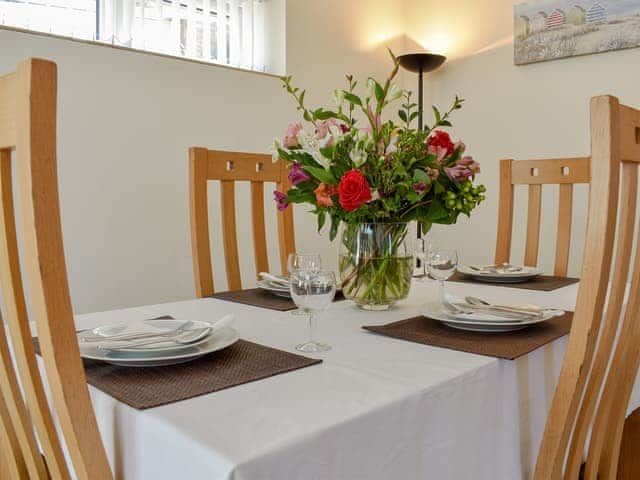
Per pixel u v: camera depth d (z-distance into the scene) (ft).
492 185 11.32
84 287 8.04
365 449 2.31
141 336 3.10
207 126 9.33
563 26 10.03
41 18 7.89
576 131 10.08
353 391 2.56
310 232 11.15
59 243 2.10
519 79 10.80
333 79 11.41
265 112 10.20
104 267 8.23
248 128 9.94
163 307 4.70
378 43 12.30
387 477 2.42
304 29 10.83
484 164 11.44
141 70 8.47
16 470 2.95
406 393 2.54
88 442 2.18
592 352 3.00
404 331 3.69
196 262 5.74
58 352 2.10
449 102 11.94
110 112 8.17
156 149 8.71
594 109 2.80
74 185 7.87
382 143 4.05
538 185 6.95
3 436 2.96
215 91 9.42
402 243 4.42
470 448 2.90
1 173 2.40
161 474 2.20
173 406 2.38
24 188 2.06
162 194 8.83
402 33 12.80
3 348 2.68
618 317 3.28
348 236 4.42
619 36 9.40
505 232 7.14
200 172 5.81
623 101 9.48
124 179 8.38
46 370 2.16
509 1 10.87
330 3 11.29
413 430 2.55
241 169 6.16
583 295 2.92
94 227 8.10
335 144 3.92
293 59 10.65
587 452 3.86
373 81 4.06
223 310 4.54
